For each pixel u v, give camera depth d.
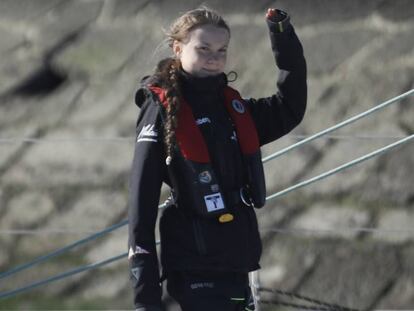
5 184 33.91
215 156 13.96
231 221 13.91
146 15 37.28
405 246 28.75
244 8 36.00
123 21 37.41
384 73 32.34
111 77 35.78
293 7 35.41
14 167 34.25
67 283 30.59
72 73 36.44
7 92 36.47
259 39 34.91
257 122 14.99
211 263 13.80
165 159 13.84
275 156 18.58
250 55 34.47
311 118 31.83
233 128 14.23
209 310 13.73
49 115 35.38
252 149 14.20
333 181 30.42
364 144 30.75
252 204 14.23
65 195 33.00
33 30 38.16
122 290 29.98
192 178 13.74
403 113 31.11
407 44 32.97
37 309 29.97
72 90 35.97
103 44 36.84
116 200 32.28
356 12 34.66
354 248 29.02
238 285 13.98
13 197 33.50
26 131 35.03
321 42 34.12
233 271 13.91
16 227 32.56
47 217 32.56
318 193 30.36
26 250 32.00
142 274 13.51
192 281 13.80
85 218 32.16
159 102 13.80
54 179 33.47
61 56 36.88
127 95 34.97
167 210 14.12
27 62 37.06
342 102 32.00
